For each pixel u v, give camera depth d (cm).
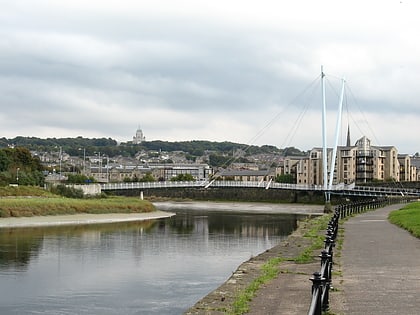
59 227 6406
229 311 1540
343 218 5022
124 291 2627
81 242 4734
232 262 3559
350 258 2400
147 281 2870
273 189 14525
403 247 2777
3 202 7706
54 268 3309
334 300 1541
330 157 18288
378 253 2555
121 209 9212
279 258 2623
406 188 14462
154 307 2305
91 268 3316
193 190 16762
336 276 1931
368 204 7050
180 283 2816
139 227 6575
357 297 1580
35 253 3991
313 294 1008
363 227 4069
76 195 11062
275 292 1769
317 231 4150
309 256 2659
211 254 3984
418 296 1590
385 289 1695
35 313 2227
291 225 7038
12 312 2242
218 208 12512
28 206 7788
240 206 13562
